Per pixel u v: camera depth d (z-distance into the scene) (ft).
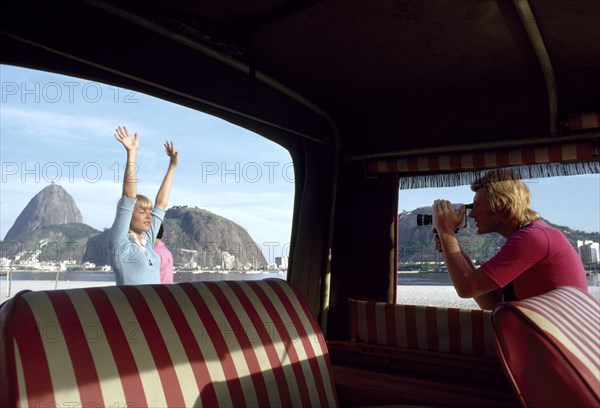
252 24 7.61
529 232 7.54
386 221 10.79
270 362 6.27
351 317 9.67
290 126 10.12
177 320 5.65
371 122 10.91
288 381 6.37
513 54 8.57
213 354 5.71
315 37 8.16
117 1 6.89
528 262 7.43
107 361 4.82
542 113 9.02
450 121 9.99
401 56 8.77
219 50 8.21
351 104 10.85
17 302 4.75
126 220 7.35
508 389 7.83
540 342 4.38
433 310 8.64
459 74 9.38
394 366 8.98
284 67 9.21
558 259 7.48
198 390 5.36
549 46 8.13
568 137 8.74
